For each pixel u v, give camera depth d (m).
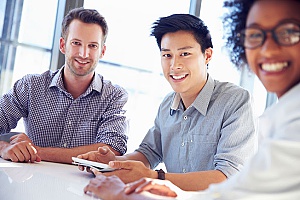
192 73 2.11
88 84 2.59
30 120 2.54
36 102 2.55
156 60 5.57
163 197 1.23
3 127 2.54
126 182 1.71
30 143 2.19
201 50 2.13
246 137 2.00
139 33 5.26
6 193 1.47
